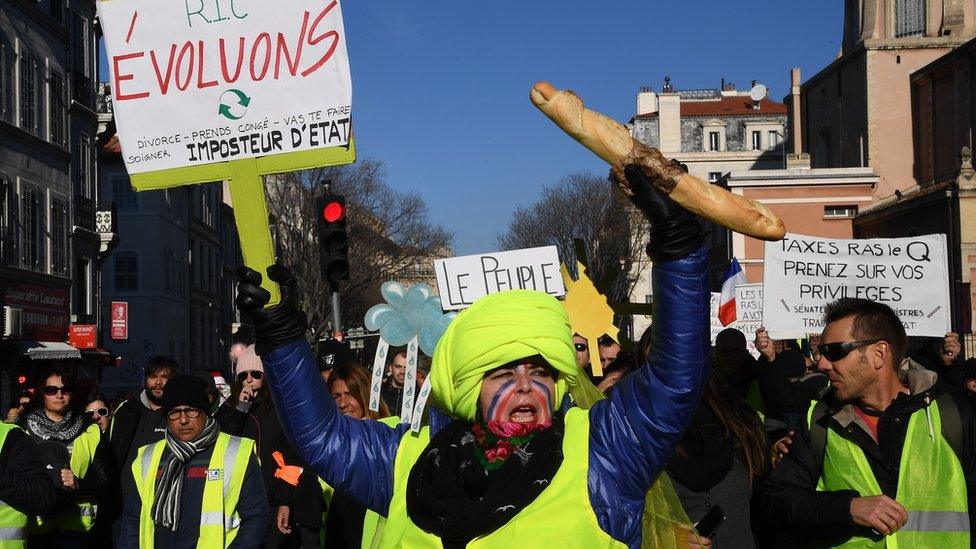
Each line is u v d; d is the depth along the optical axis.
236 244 62.78
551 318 2.66
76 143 30.84
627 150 2.45
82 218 30.81
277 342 2.78
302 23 4.37
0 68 25.36
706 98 91.44
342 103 4.34
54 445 7.04
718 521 4.16
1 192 25.14
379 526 3.30
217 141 4.43
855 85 46.22
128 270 41.78
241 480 5.81
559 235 49.81
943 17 44.25
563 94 2.49
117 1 4.48
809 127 52.25
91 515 7.30
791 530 4.13
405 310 5.66
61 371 7.28
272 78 4.39
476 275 6.33
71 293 29.92
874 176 43.56
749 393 7.08
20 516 6.07
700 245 2.48
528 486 2.56
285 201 47.12
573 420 2.68
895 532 3.87
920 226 36.59
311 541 6.71
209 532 5.69
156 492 5.71
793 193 44.16
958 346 9.80
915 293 9.45
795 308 9.50
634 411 2.59
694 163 75.88
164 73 4.47
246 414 7.54
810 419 4.28
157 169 4.45
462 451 2.69
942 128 41.66
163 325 42.56
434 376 2.75
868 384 4.14
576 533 2.54
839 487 4.14
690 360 2.51
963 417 4.05
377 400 5.67
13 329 24.14
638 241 47.66
